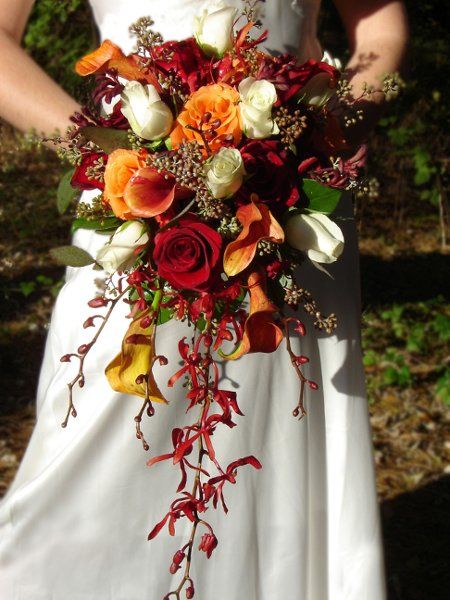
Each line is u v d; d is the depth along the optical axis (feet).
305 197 5.64
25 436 15.16
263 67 5.58
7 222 25.61
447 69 24.36
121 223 5.75
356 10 7.43
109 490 6.60
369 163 26.53
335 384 6.97
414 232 27.17
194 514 5.60
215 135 5.36
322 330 6.90
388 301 22.21
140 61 5.74
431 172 23.88
